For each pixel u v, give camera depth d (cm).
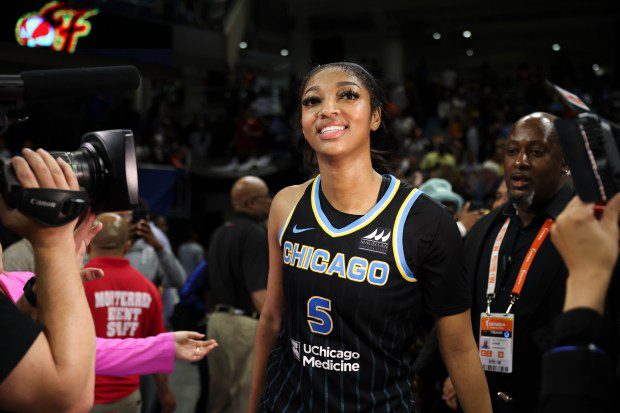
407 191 171
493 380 209
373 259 164
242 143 1341
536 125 212
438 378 279
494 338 208
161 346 196
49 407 114
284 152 1423
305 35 2000
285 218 179
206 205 1247
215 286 378
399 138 1312
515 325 207
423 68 1838
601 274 111
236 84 1767
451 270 168
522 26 2034
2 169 116
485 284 220
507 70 2297
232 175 1264
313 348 167
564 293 201
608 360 112
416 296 168
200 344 201
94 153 128
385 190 171
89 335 119
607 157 109
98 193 129
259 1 1922
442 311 172
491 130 1327
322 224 170
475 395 179
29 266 295
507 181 219
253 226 373
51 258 118
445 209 171
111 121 1353
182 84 1686
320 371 166
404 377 173
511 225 223
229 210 1248
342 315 164
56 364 114
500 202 321
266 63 2356
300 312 170
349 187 169
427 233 165
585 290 111
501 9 1864
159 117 1534
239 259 368
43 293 118
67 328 117
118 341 197
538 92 1598
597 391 109
